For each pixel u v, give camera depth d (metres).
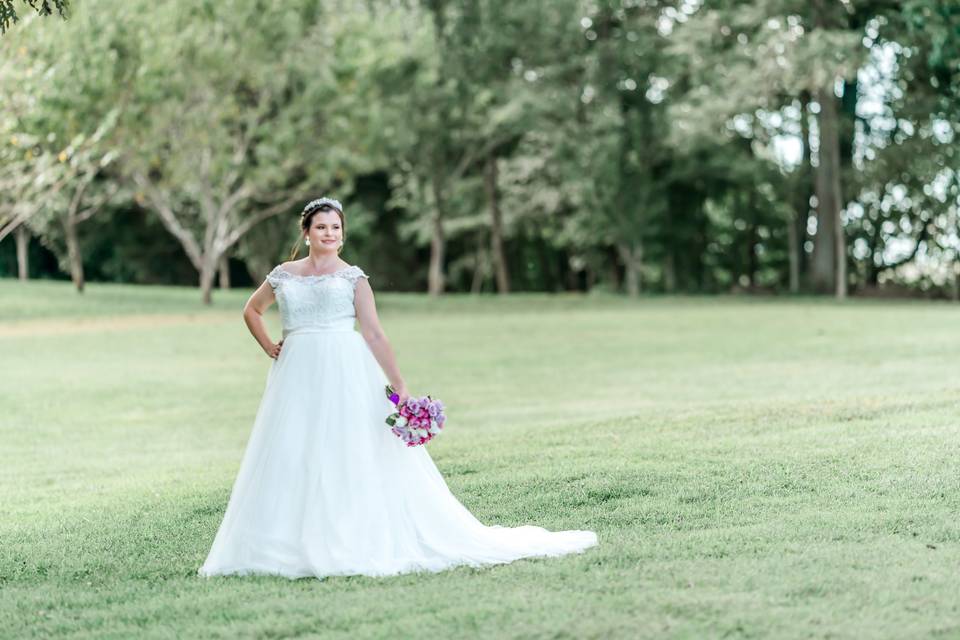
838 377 17.47
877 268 50.03
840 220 44.28
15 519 9.03
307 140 42.12
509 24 48.78
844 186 45.75
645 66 49.09
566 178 49.44
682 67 46.72
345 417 6.49
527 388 19.50
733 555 6.28
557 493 8.45
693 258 56.78
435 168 50.72
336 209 6.83
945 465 8.52
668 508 7.73
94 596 6.22
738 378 18.69
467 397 18.59
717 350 24.11
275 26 39.44
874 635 4.82
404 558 6.37
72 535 8.07
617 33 50.50
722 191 52.84
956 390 13.14
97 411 17.94
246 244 55.97
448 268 65.75
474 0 48.78
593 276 60.91
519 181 52.78
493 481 9.14
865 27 42.38
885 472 8.41
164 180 42.19
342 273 6.73
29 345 28.66
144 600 6.05
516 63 50.81
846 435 10.20
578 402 17.22
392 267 64.62
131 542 7.70
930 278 48.09
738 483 8.40
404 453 6.59
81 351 27.27
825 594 5.44
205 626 5.39
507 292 54.28
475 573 6.20
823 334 26.08
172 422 16.64
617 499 8.16
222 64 38.38
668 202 53.03
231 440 14.75
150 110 37.16
